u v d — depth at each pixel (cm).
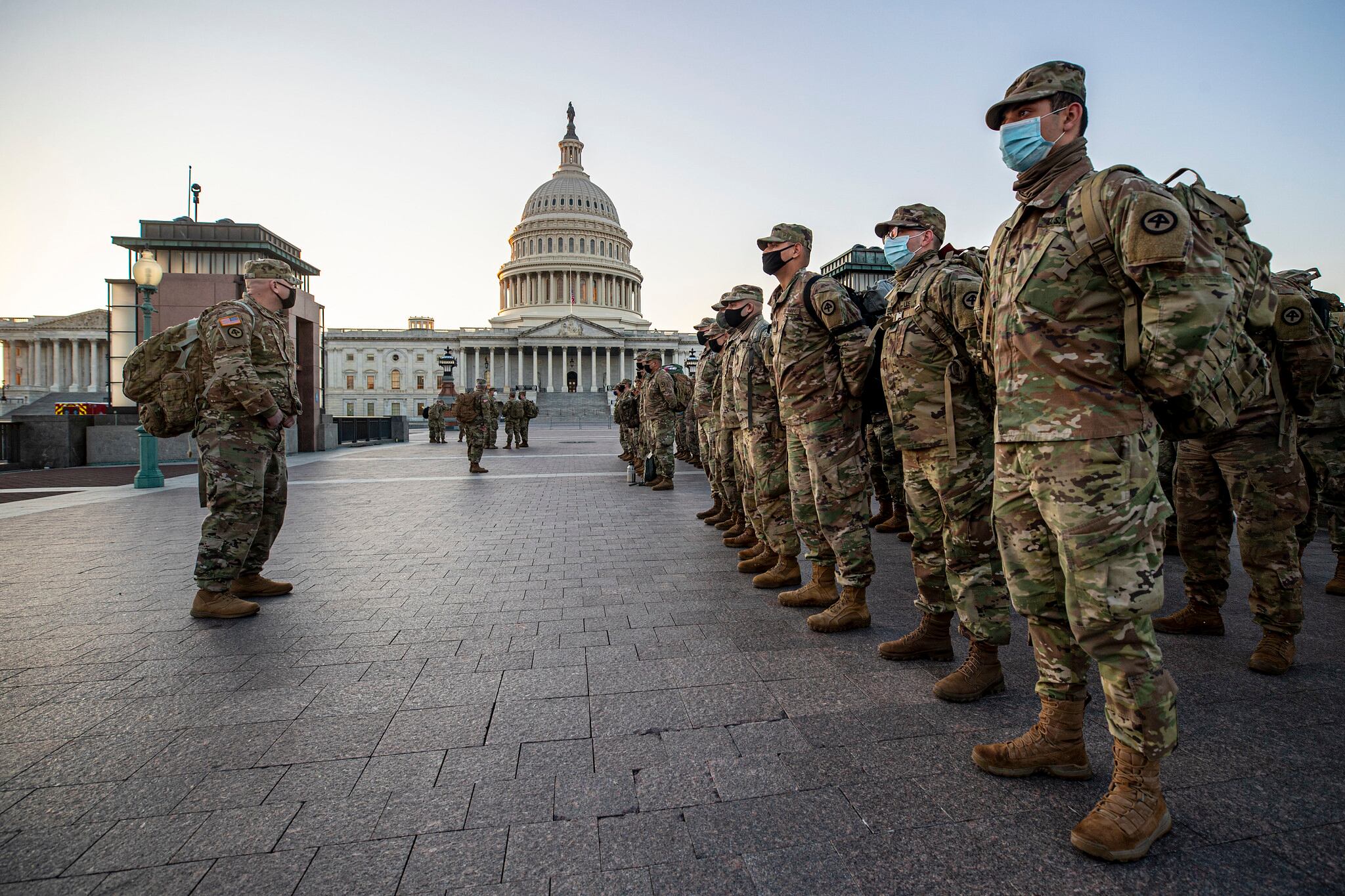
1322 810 218
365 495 1133
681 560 620
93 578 550
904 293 339
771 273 431
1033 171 239
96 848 201
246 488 450
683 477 1473
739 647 379
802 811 220
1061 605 237
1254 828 209
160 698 312
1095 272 215
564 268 10475
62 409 2380
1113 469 209
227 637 399
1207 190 293
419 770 246
